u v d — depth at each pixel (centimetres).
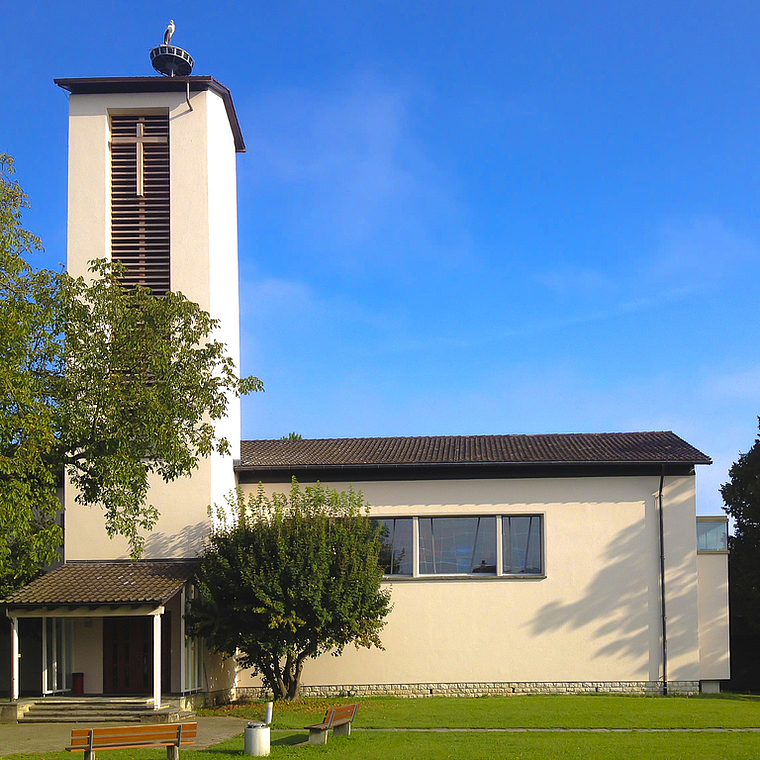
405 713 2084
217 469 2550
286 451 2941
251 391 2061
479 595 2620
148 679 2412
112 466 1811
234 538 2345
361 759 1469
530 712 2088
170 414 1898
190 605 2323
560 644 2591
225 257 2750
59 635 2395
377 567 2409
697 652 2561
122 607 2181
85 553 2472
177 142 2631
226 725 2005
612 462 2628
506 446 2897
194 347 2456
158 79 2612
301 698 2492
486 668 2584
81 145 2616
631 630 2586
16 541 1923
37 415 1686
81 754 1594
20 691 2505
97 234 2580
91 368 1852
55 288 1866
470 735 1764
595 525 2641
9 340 1691
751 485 3072
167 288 2573
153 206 2616
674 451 2702
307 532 2333
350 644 2611
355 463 2681
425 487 2681
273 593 2234
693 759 1436
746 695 2509
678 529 2625
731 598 3133
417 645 2603
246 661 2397
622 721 1936
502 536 2653
